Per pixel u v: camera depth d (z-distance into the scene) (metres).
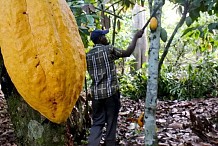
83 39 3.96
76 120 4.63
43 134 1.48
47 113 1.24
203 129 4.56
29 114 1.48
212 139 4.44
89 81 7.05
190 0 3.37
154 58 2.99
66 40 1.27
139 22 9.92
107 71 3.96
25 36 1.23
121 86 8.55
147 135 3.05
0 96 8.00
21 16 1.24
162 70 8.59
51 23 1.24
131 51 3.82
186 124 5.34
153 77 3.01
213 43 5.61
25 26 1.24
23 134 1.51
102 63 3.94
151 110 3.04
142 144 4.58
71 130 4.57
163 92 8.38
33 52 1.22
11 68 1.24
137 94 8.36
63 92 1.22
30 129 1.49
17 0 1.25
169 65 8.84
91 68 3.99
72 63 1.25
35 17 1.24
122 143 4.65
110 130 4.12
